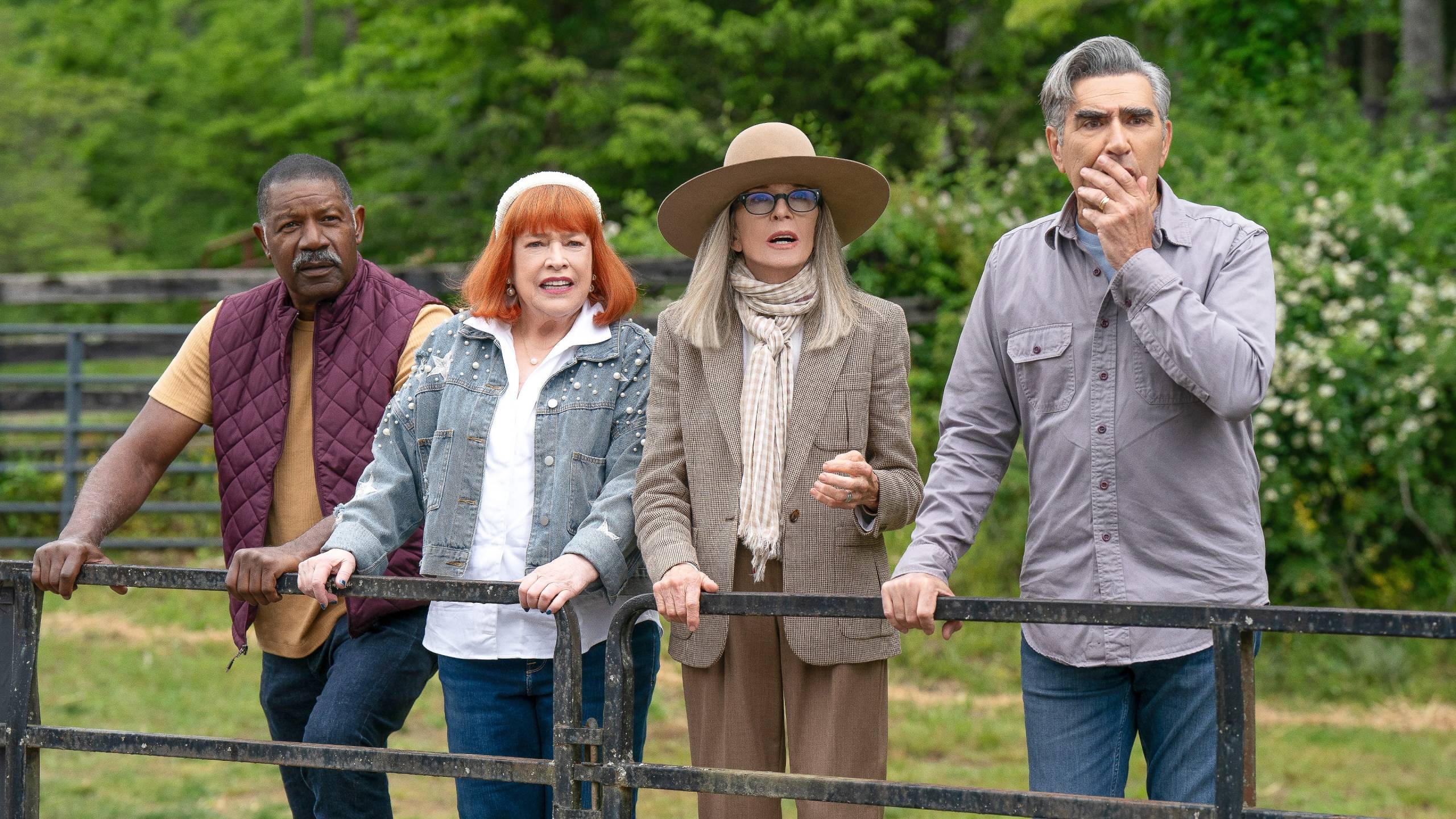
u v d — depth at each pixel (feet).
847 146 60.44
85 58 89.35
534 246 11.59
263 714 26.05
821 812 10.76
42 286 40.37
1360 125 38.96
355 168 80.33
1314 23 48.55
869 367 10.96
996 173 37.83
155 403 13.34
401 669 12.49
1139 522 10.37
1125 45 10.21
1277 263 29.63
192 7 95.81
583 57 65.57
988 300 11.12
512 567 11.49
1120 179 9.78
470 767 9.91
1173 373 9.64
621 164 63.41
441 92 68.33
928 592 9.29
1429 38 46.24
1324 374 28.37
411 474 11.85
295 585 10.77
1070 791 10.71
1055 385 10.61
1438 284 29.73
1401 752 23.48
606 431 11.60
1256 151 36.27
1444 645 27.84
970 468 10.95
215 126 83.56
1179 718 10.41
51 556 10.92
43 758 23.81
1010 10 56.34
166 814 20.51
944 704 26.58
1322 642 28.22
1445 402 28.63
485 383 11.75
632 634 11.77
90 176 85.10
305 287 12.81
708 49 61.62
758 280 11.30
